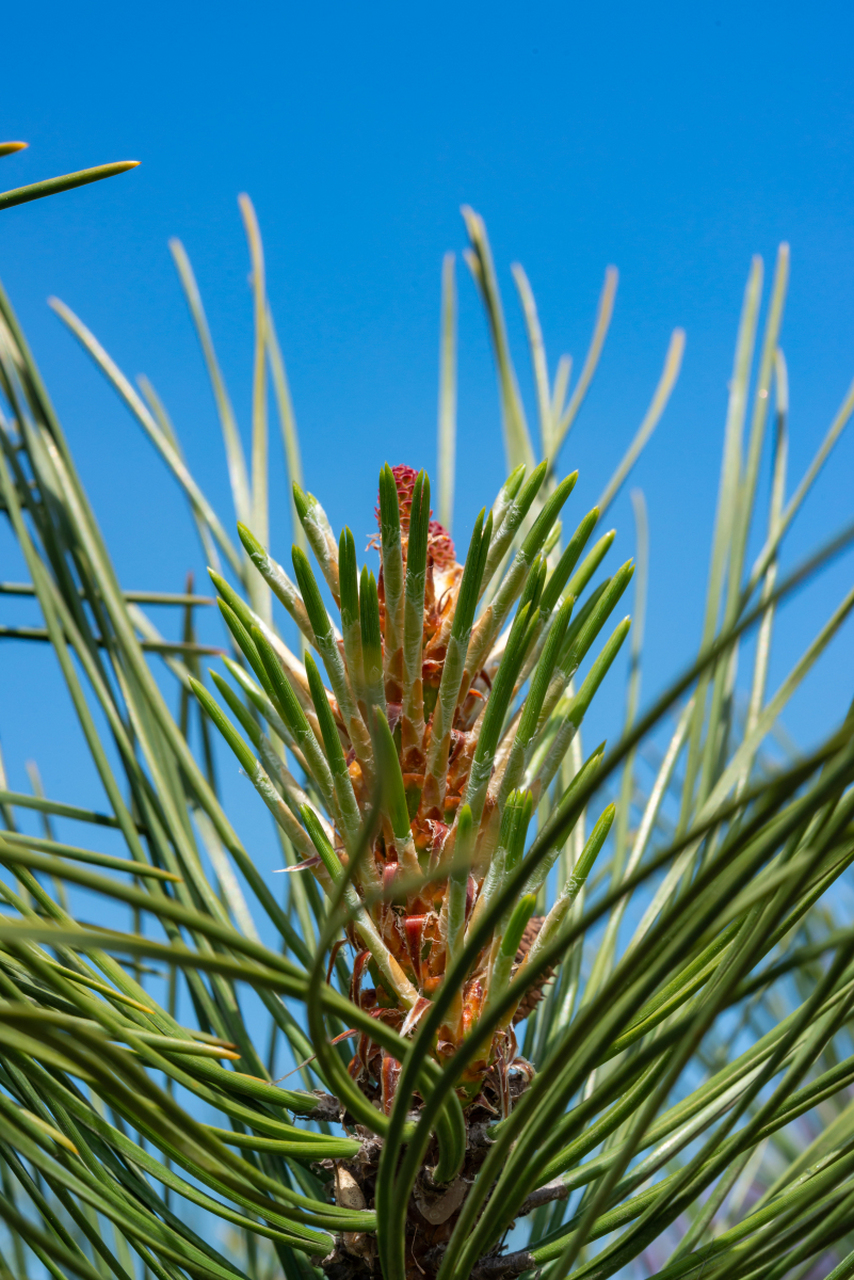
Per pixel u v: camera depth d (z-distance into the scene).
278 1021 1.00
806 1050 0.54
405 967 0.79
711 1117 0.70
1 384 1.15
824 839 0.42
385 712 0.79
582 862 0.77
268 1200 0.63
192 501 1.24
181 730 1.23
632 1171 0.76
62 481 1.13
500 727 0.73
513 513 0.89
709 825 0.34
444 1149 0.65
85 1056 0.43
